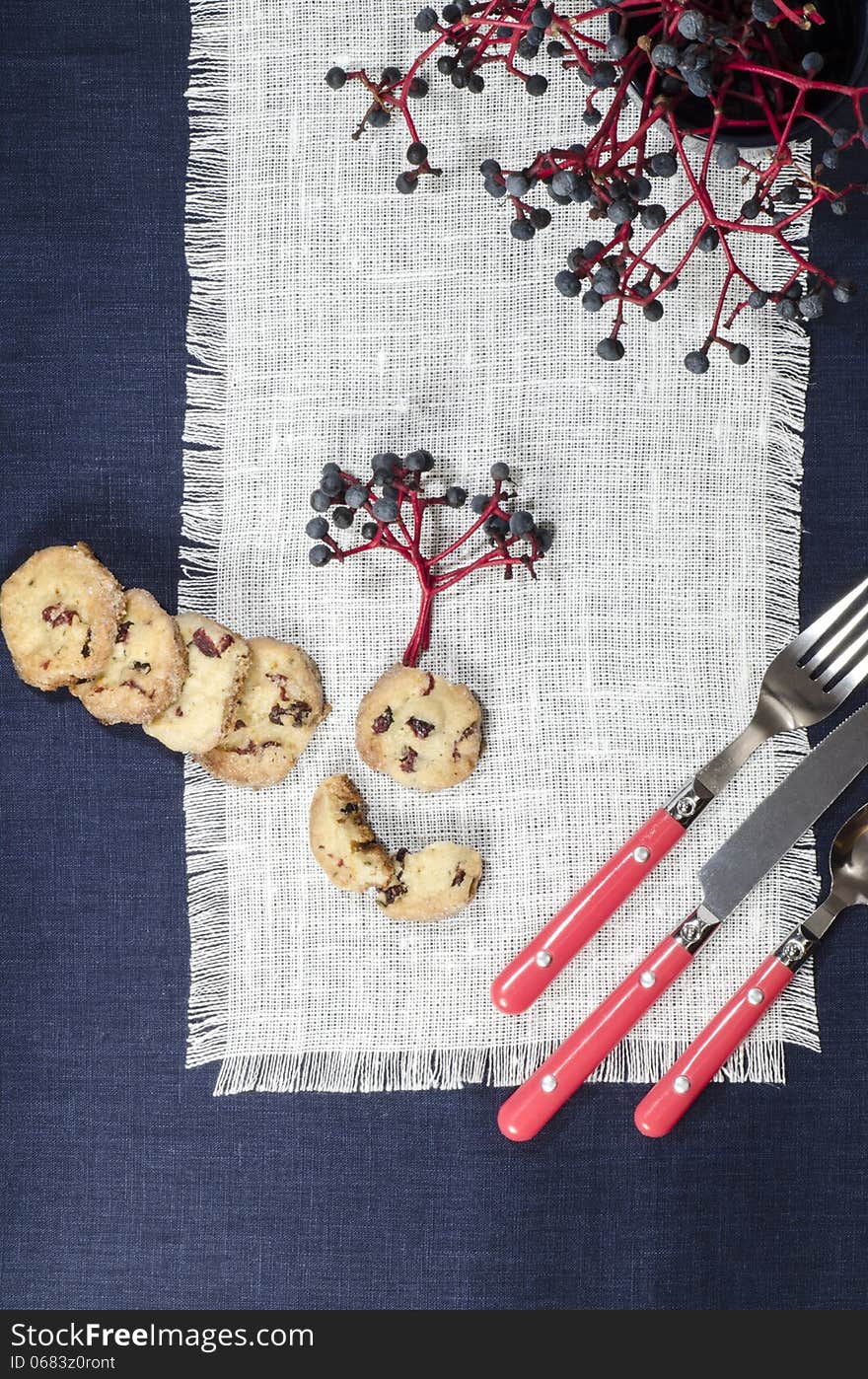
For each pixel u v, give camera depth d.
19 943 0.91
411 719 0.87
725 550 0.89
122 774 0.90
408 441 0.89
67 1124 0.90
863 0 0.79
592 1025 0.86
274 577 0.90
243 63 0.90
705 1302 0.89
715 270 0.88
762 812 0.87
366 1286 0.89
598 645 0.89
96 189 0.91
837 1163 0.89
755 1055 0.88
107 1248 0.90
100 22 0.90
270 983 0.90
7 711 0.91
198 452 0.90
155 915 0.90
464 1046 0.89
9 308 0.91
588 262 0.76
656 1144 0.89
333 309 0.90
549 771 0.89
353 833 0.88
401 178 0.82
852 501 0.89
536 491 0.89
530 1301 0.89
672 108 0.75
